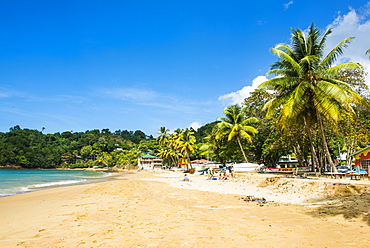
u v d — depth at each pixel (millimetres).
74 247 7000
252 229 8742
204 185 27141
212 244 7121
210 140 53875
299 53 24297
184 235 8055
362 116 29984
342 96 19234
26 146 127062
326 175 23203
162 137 89562
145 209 12867
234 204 14383
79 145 156250
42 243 7379
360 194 13359
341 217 9977
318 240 7254
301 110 24141
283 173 33062
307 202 14055
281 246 6840
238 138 39594
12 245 7227
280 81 22891
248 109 44688
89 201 15883
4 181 40062
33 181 40750
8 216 11531
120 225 9453
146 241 7457
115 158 137500
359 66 20156
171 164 103125
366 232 7785
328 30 22609
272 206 13398
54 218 10820
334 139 34125
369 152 22438
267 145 40156
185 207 13469
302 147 35438
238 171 36906
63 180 44312
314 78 22875
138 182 33000
